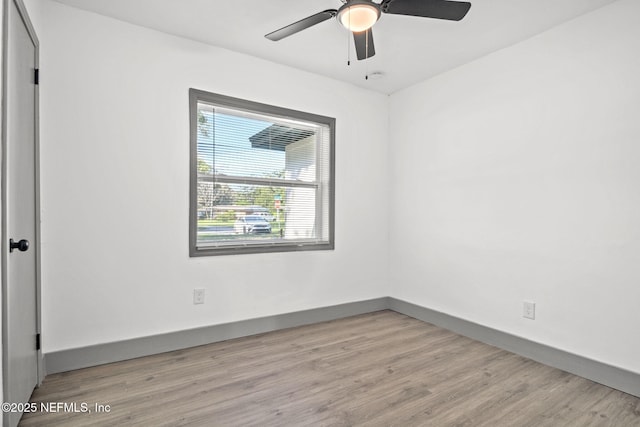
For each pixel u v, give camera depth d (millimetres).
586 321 2314
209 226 2920
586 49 2330
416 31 2576
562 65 2455
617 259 2174
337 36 2707
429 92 3477
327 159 3547
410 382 2193
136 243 2559
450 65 3174
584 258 2326
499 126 2855
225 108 2982
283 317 3225
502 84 2838
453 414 1847
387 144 3906
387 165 3912
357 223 3707
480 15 2359
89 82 2395
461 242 3152
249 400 1960
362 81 3584
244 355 2598
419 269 3568
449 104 3275
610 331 2199
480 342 2924
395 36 2652
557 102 2480
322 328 3248
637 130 2098
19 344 1715
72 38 2338
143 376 2244
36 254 2080
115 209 2482
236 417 1793
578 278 2357
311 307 3400
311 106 3385
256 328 3072
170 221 2688
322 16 1917
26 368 1845
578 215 2361
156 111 2635
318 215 3535
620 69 2170
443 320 3289
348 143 3641
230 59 2945
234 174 3039
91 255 2398
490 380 2238
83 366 2359
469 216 3086
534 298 2604
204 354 2615
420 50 2881
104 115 2443
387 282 3902
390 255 3898
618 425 1769
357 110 3707
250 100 3039
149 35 2613
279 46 2881
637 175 2098
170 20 2504
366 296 3770
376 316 3650
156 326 2631
